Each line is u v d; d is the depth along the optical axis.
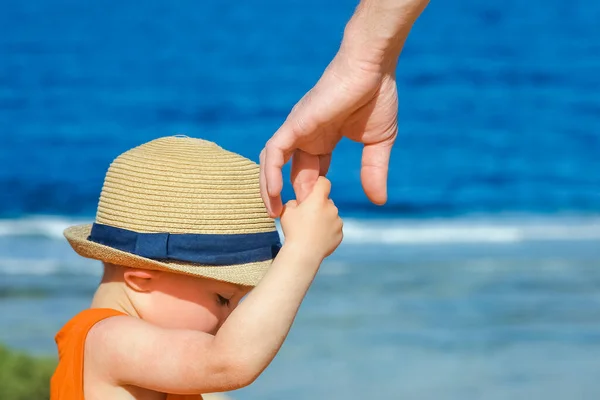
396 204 30.70
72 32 58.78
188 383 2.74
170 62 52.47
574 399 10.32
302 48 55.41
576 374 11.20
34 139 39.16
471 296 15.37
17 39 56.94
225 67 51.47
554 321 13.63
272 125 42.44
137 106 44.31
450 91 46.69
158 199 3.01
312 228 2.54
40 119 41.97
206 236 2.98
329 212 2.55
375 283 16.47
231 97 45.94
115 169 3.13
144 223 3.00
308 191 2.53
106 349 2.91
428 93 46.31
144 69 51.16
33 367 7.55
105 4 65.25
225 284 3.05
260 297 2.56
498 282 16.59
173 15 62.69
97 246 3.01
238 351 2.58
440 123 42.03
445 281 16.70
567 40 56.66
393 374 11.08
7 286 16.58
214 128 42.38
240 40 57.06
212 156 3.12
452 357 11.84
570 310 14.28
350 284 16.36
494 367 11.44
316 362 11.48
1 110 43.00
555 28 58.97
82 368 2.97
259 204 3.12
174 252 2.96
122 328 2.92
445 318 13.81
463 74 49.66
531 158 37.41
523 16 61.16
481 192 32.91
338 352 11.92
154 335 2.87
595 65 51.53
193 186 3.02
